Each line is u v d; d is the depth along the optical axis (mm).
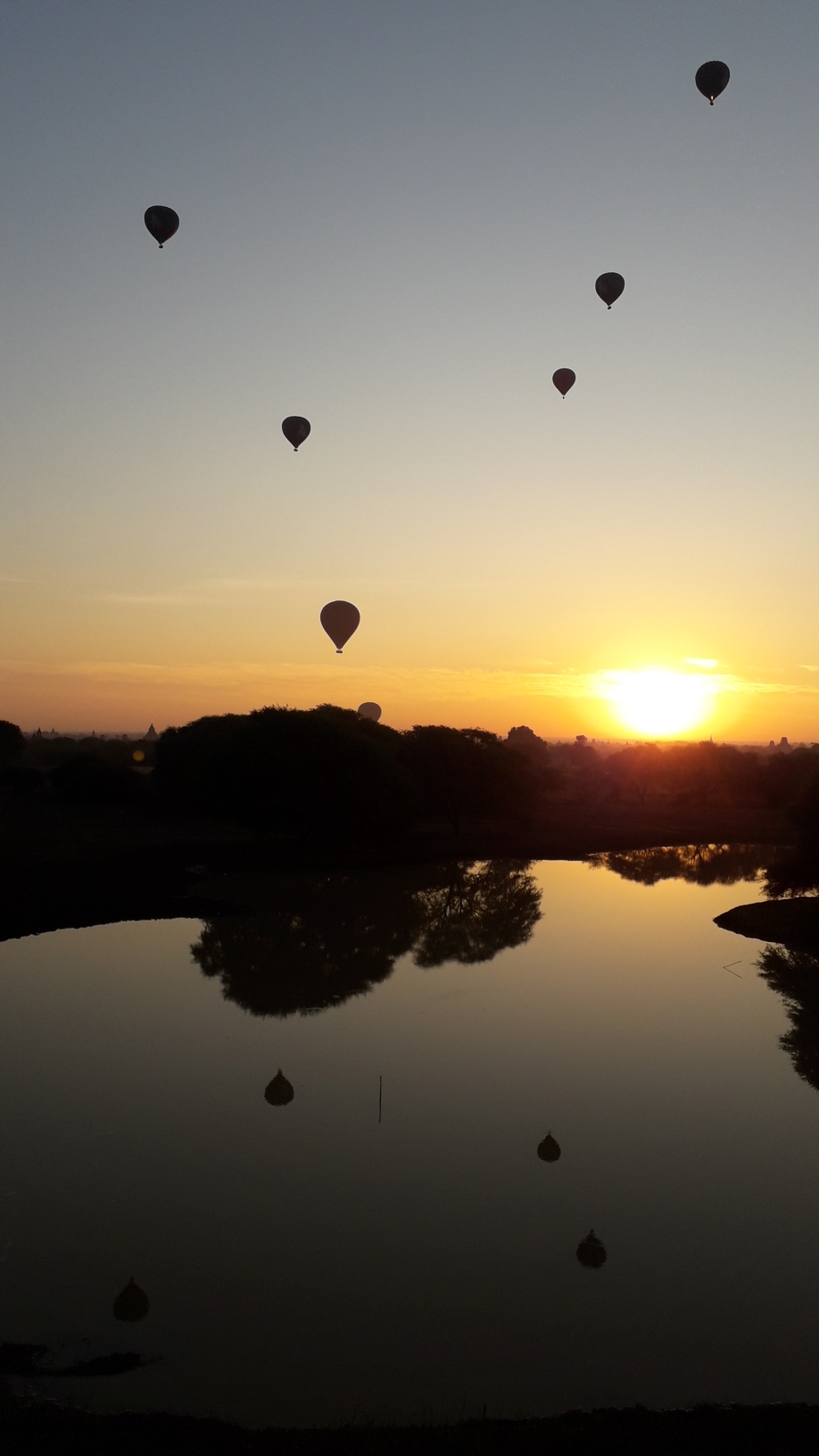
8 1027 28703
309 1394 12633
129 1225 16984
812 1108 23125
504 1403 12516
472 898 56250
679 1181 19156
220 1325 14086
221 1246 16328
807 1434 11289
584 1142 20984
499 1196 18391
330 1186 18688
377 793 68438
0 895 47219
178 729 101812
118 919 45281
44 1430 11047
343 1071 25219
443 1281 15406
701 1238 16938
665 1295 15125
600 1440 11070
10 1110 22250
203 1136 20953
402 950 40875
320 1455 10633
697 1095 23938
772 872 48875
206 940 41344
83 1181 18672
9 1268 15492
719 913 53250
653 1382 13039
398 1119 22094
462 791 84750
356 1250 16312
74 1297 14695
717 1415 11750
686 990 34656
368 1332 14008
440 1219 17469
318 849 71125
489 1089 24094
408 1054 26766
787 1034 29234
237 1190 18422
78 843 65625
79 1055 26172
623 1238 16875
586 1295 15109
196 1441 10867
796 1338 14078
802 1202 18359
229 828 79875
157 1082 24203
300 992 33188
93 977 34844
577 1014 31125
